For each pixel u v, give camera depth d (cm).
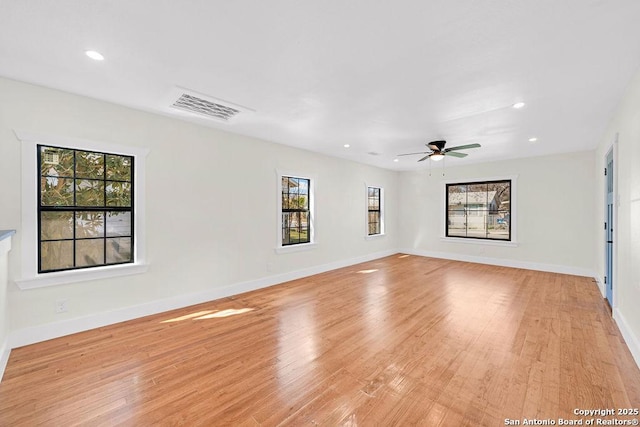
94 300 285
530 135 399
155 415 167
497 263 599
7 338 230
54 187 268
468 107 294
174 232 340
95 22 164
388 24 165
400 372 210
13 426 158
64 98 265
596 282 461
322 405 175
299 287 438
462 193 658
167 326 291
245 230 412
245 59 206
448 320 307
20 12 155
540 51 192
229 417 166
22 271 245
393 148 489
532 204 554
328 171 554
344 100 279
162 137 328
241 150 407
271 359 229
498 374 207
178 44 187
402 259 673
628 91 245
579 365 218
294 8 152
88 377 204
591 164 493
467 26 167
